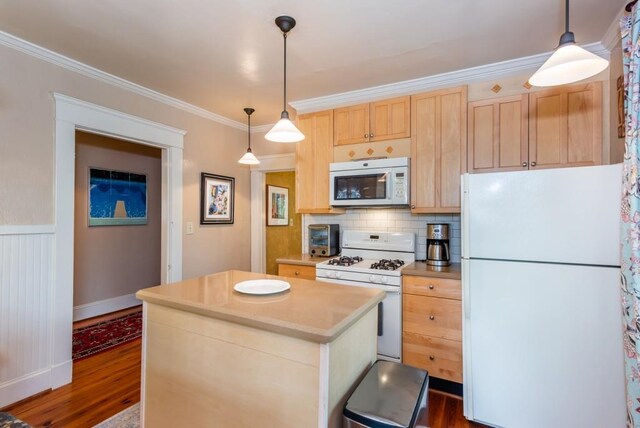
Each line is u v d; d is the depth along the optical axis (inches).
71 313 94.9
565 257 68.0
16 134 83.3
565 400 68.1
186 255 132.0
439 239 104.3
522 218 71.7
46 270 89.0
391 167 106.6
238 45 86.4
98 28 78.1
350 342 52.3
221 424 54.4
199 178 138.4
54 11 71.4
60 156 91.7
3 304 81.0
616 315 63.7
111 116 104.7
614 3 69.3
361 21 75.9
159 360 62.4
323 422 44.8
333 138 121.9
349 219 131.3
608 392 64.5
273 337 49.1
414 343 94.7
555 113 91.0
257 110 138.9
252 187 167.0
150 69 100.1
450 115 102.5
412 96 108.1
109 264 159.8
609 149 85.0
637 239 54.7
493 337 74.6
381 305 98.3
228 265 152.9
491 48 88.8
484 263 75.3
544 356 69.9
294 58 93.7
